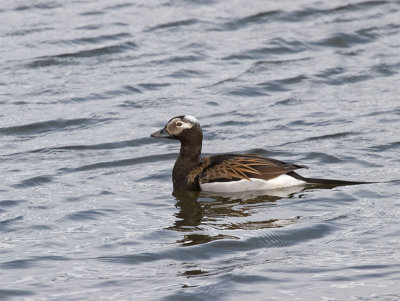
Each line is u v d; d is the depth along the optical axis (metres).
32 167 16.95
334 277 11.30
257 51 24.61
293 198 14.71
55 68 23.52
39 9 28.08
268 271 11.59
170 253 12.40
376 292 10.80
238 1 28.81
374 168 16.17
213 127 19.45
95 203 14.74
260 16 27.28
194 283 11.30
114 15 27.48
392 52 24.38
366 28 26.14
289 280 11.29
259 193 15.12
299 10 27.69
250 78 22.75
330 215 13.76
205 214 14.12
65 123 19.89
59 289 11.21
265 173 15.33
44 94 21.66
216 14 27.55
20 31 26.02
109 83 22.41
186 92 21.86
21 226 13.64
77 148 18.25
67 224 13.72
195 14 27.53
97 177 16.34
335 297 10.72
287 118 19.80
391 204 14.12
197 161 15.86
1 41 25.28
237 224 13.55
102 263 12.09
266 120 19.78
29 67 23.52
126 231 13.37
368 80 22.42
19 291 11.15
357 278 11.23
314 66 23.50
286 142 18.12
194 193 15.37
